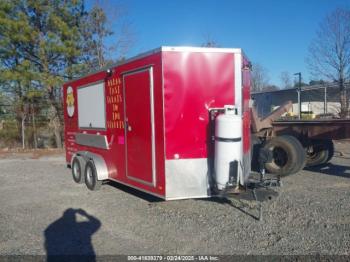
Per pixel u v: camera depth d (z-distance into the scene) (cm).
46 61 1845
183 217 632
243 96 650
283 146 932
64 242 536
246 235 540
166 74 596
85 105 927
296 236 532
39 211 705
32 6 1817
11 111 1966
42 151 1850
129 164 718
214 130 614
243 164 638
